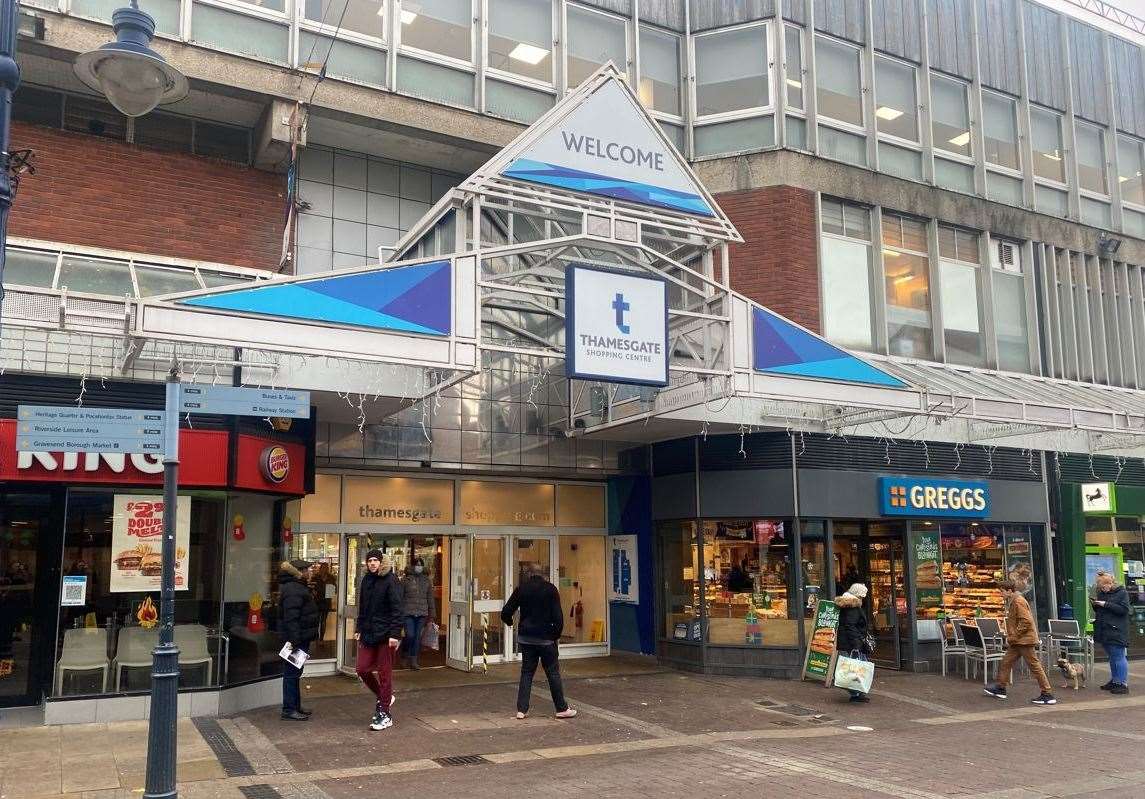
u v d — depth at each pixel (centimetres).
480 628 1495
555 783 764
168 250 1278
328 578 1376
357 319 931
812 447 1443
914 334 1705
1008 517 1616
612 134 1148
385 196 1459
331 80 1309
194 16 1259
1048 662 1505
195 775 778
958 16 1867
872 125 1695
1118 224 2000
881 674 1445
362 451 1334
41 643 1011
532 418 1471
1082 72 2030
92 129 1263
